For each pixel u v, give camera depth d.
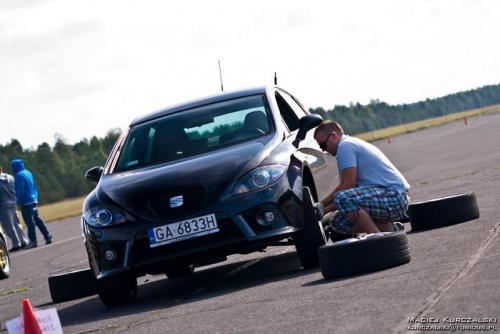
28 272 16.94
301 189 9.30
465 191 15.17
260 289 8.54
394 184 9.29
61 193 176.38
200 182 9.09
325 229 10.66
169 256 9.01
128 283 9.76
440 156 30.22
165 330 7.23
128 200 9.23
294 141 10.05
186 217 8.98
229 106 10.69
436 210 10.73
